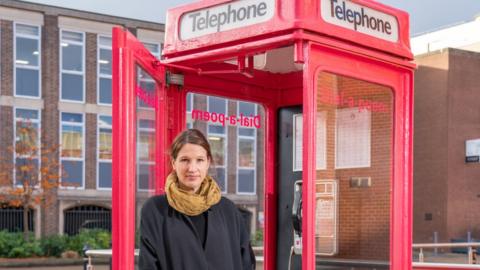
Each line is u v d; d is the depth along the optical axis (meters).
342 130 3.61
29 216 21.06
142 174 3.56
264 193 4.81
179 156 2.87
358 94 3.68
